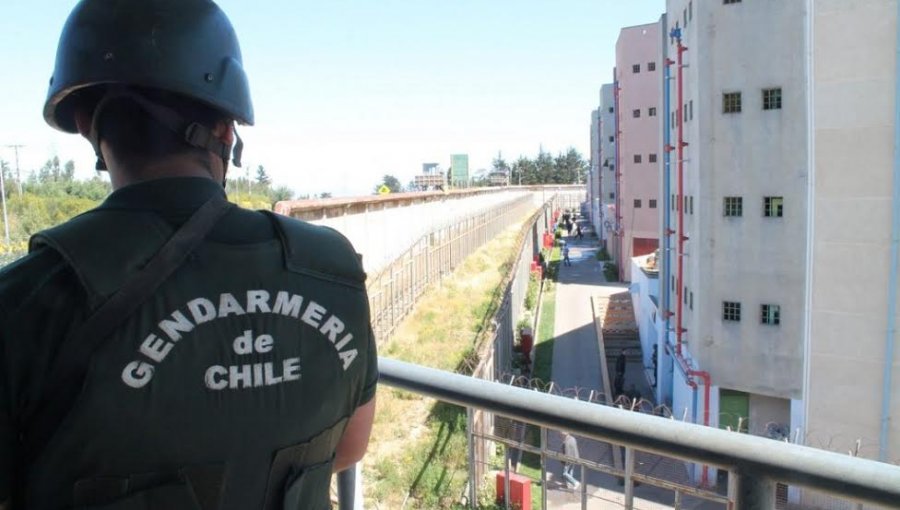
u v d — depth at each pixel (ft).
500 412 5.39
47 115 4.01
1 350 2.98
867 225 53.42
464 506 11.56
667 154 78.38
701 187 62.64
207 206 3.43
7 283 3.06
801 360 59.72
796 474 4.17
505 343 79.36
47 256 3.16
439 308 82.07
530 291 138.10
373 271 65.00
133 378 3.05
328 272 3.67
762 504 4.30
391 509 26.81
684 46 69.87
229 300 3.29
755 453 4.27
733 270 61.87
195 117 3.67
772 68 58.95
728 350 62.49
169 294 3.17
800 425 58.85
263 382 3.32
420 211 90.17
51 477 3.05
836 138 53.72
